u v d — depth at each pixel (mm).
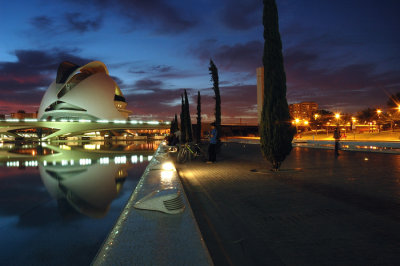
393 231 2686
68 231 3424
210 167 8562
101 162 12977
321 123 57875
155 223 2715
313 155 12500
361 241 2436
